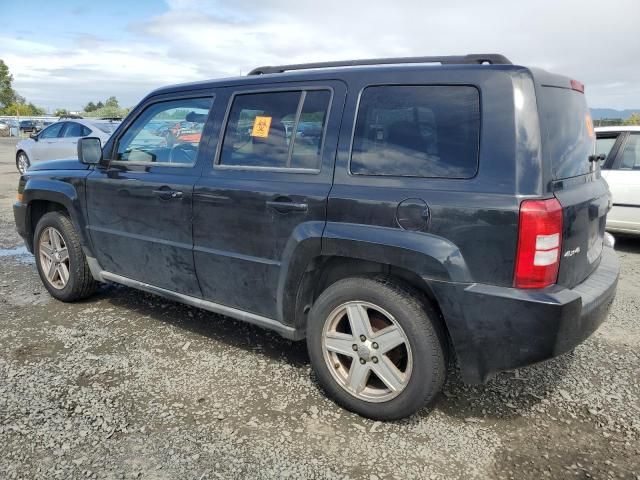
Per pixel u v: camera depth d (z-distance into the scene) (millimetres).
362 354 2887
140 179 3867
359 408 2936
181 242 3668
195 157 3633
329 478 2449
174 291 3891
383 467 2535
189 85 3789
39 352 3691
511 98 2506
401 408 2799
